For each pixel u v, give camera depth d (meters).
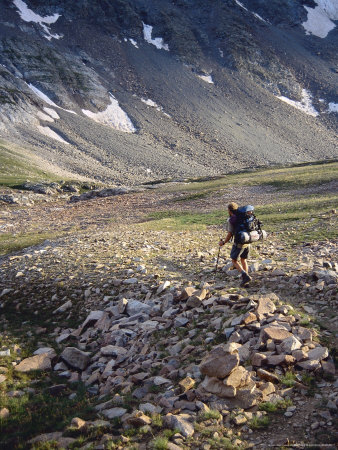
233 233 11.55
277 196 47.22
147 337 10.16
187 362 8.17
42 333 12.33
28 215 65.06
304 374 6.95
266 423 5.87
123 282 14.52
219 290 11.74
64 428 6.88
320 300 10.08
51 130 188.50
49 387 8.72
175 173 172.38
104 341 10.82
